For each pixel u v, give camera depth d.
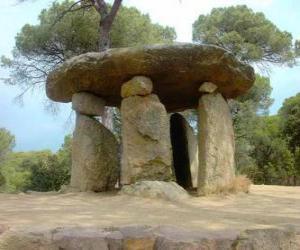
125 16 14.45
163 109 6.73
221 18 19.28
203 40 19.55
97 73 6.86
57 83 7.43
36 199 6.27
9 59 14.98
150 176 6.53
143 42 14.70
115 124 15.45
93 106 7.52
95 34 14.16
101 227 3.95
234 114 18.22
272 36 18.20
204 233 3.75
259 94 18.75
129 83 6.75
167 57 6.44
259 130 21.66
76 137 7.38
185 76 6.85
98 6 12.77
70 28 14.13
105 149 7.39
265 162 22.31
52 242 3.65
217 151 6.83
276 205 5.87
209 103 6.96
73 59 6.99
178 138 8.71
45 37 14.30
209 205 5.79
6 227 3.86
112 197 6.25
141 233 3.73
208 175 6.66
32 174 15.61
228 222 4.32
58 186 14.73
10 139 28.36
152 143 6.60
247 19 18.84
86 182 7.12
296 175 22.25
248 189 7.22
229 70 6.82
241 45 17.67
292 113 22.94
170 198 6.01
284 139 22.72
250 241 3.72
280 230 3.90
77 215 4.68
